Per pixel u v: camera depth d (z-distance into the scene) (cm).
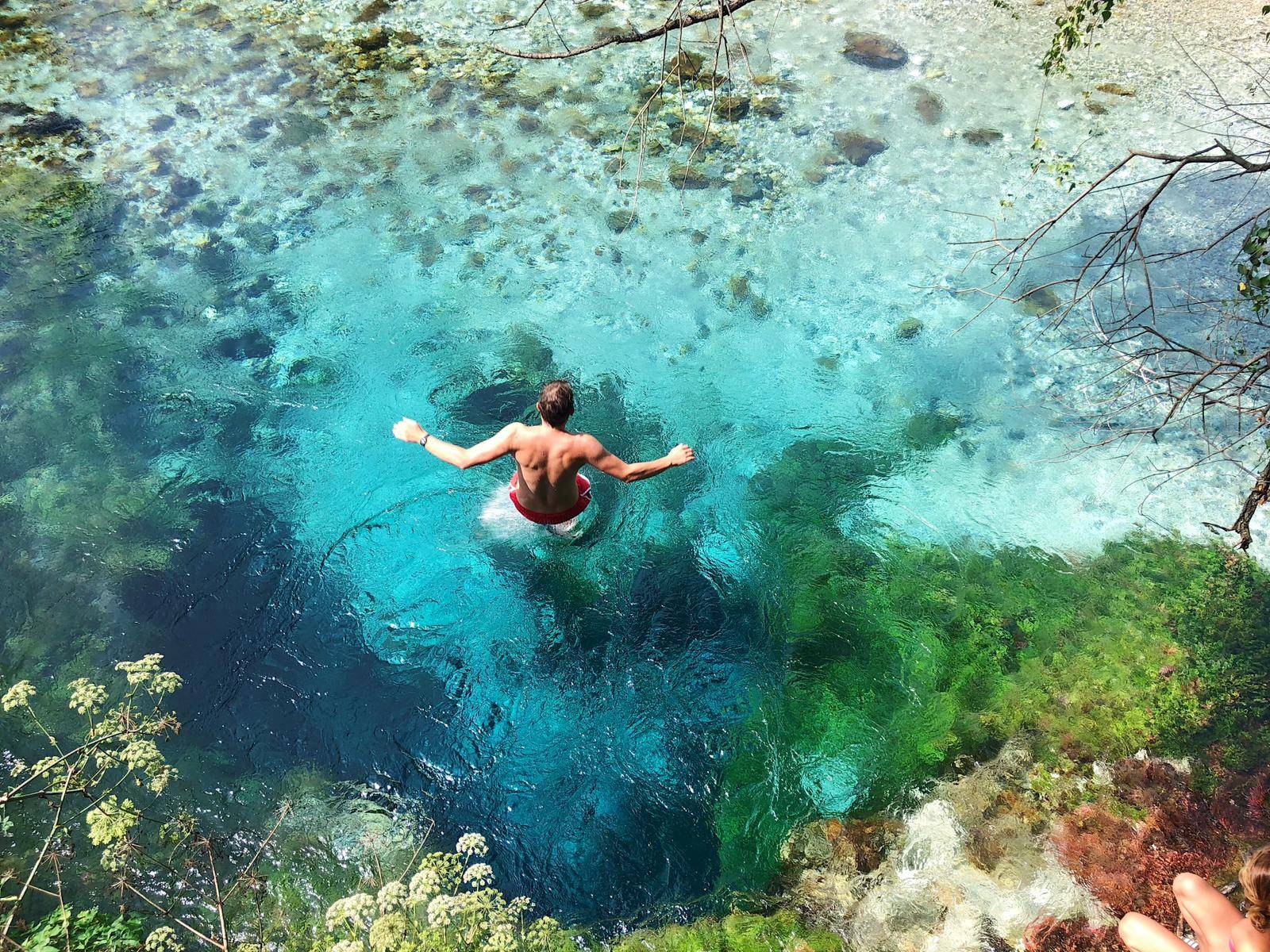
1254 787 491
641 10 972
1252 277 454
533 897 469
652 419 659
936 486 625
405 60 921
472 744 514
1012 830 481
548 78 902
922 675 540
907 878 468
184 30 956
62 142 830
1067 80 878
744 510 611
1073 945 443
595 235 776
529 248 766
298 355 691
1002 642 554
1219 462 629
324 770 505
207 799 494
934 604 569
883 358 699
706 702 529
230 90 890
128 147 831
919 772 505
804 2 979
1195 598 567
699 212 792
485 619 555
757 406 669
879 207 790
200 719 520
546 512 565
